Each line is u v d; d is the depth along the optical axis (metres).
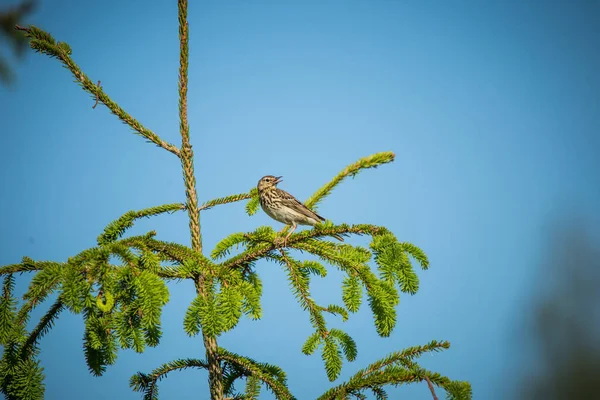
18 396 9.51
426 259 11.39
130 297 9.35
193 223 11.29
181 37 11.12
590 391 33.81
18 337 9.27
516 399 35.00
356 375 9.95
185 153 11.23
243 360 10.52
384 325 10.12
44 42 11.18
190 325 9.20
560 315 37.34
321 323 10.51
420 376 9.27
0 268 9.54
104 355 9.46
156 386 10.83
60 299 9.48
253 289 9.74
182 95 11.17
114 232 11.12
